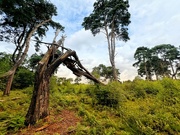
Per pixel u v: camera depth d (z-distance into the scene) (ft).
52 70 20.63
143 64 175.01
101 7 86.89
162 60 170.60
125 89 33.35
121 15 83.35
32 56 72.23
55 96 29.94
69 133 15.35
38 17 48.26
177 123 16.84
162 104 23.11
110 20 87.25
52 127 16.67
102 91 25.86
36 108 18.13
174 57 157.89
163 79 32.83
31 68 69.46
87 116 19.58
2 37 47.19
